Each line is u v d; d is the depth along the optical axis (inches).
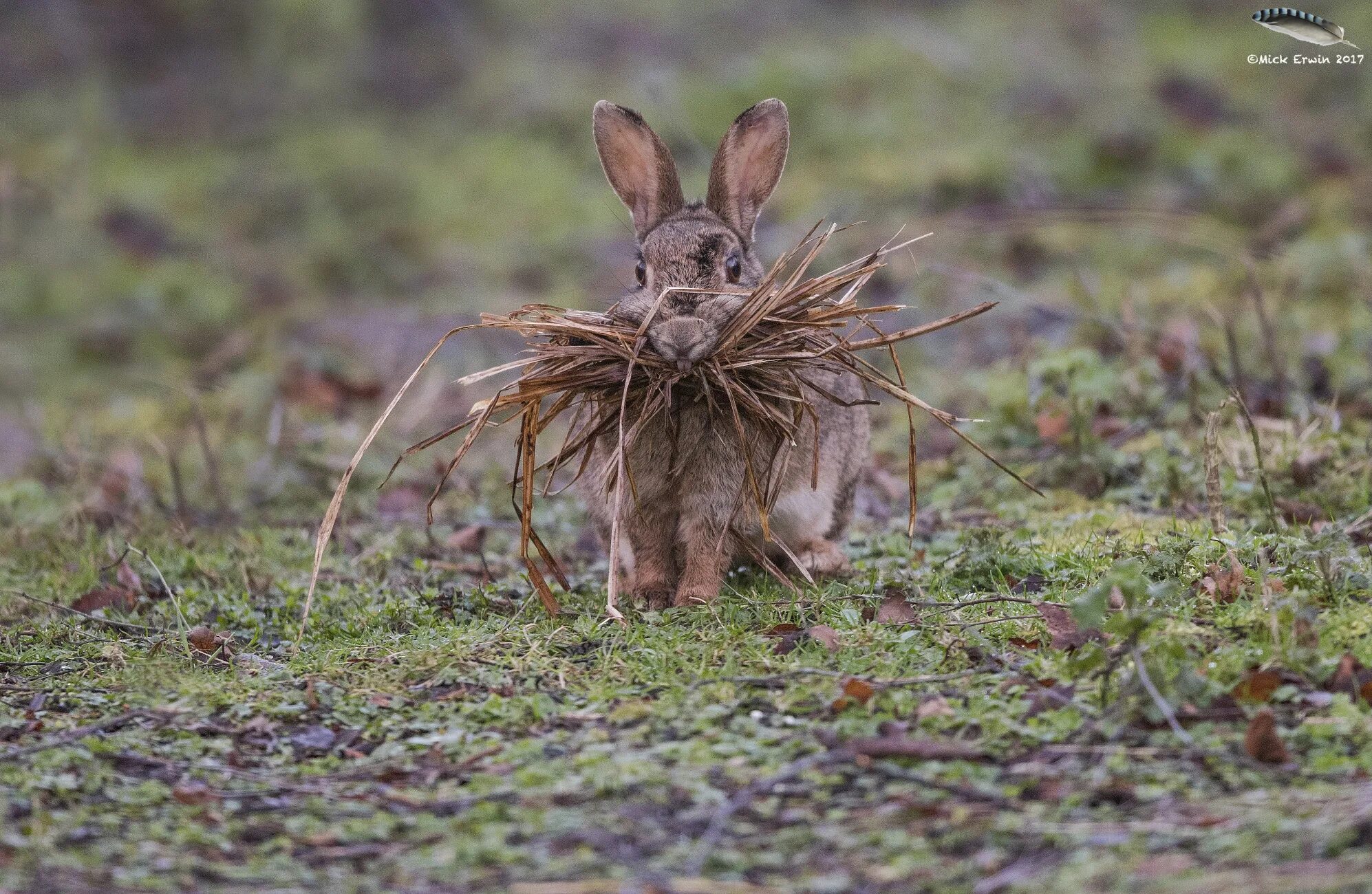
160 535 479.8
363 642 362.3
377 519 506.9
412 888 244.2
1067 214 747.4
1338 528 370.3
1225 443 476.1
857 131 932.6
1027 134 906.1
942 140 904.9
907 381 616.1
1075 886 232.8
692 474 382.9
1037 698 297.3
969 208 809.5
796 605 358.0
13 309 843.4
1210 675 299.0
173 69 1192.2
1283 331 591.5
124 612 403.5
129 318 829.2
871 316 692.1
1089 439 484.1
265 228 967.6
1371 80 979.9
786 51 1097.4
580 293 795.4
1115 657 305.4
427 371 703.7
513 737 301.9
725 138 424.8
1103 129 899.4
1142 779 267.6
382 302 850.8
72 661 357.7
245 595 410.3
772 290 362.3
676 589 394.3
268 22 1194.6
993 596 361.1
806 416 394.3
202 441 527.5
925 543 436.1
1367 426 492.7
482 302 816.9
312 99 1154.7
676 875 244.2
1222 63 1015.6
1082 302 652.7
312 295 874.1
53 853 255.9
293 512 518.3
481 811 267.1
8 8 1223.5
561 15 1267.2
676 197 430.6
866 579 389.7
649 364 361.7
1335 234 737.6
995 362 620.4
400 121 1135.6
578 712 310.5
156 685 333.7
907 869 242.8
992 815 258.2
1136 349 555.8
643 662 332.2
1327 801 251.6
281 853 259.0
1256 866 235.8
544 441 576.7
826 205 820.0
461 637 352.8
